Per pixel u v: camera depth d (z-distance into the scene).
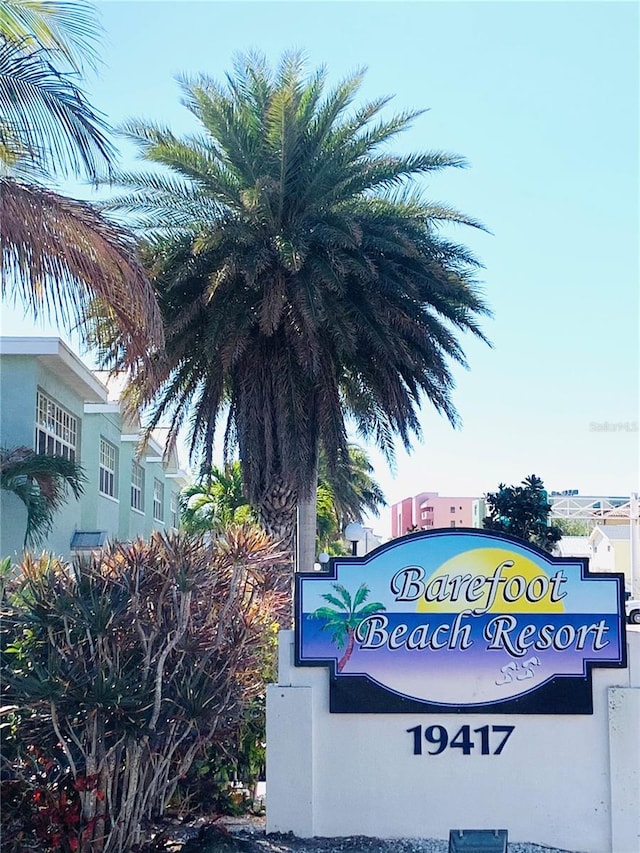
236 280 16.64
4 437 18.81
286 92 15.88
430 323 17.14
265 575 9.15
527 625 8.35
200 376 17.98
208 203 16.81
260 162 16.81
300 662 8.26
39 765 7.54
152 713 7.39
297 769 8.14
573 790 8.22
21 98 7.93
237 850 7.57
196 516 36.88
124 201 16.42
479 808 8.20
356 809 8.16
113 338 15.02
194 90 16.83
